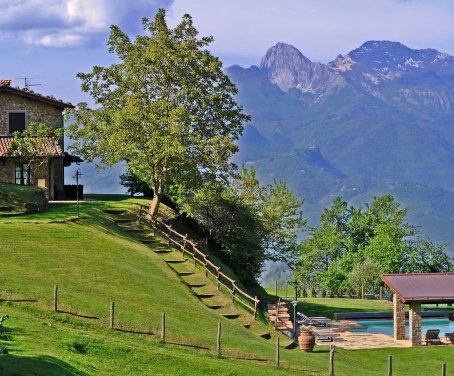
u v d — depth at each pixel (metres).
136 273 47.34
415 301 51.75
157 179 60.56
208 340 39.12
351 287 92.81
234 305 48.03
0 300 37.53
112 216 59.50
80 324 37.19
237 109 61.38
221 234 66.62
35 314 37.00
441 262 95.06
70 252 47.84
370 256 94.50
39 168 65.06
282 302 62.41
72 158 71.38
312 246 101.00
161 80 60.59
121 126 59.00
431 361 46.94
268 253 75.25
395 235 95.75
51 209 58.28
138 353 34.62
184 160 58.03
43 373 27.05
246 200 74.75
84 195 74.44
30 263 44.00
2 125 67.62
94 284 43.19
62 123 68.62
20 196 56.03
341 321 64.81
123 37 61.81
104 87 61.94
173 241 56.25
